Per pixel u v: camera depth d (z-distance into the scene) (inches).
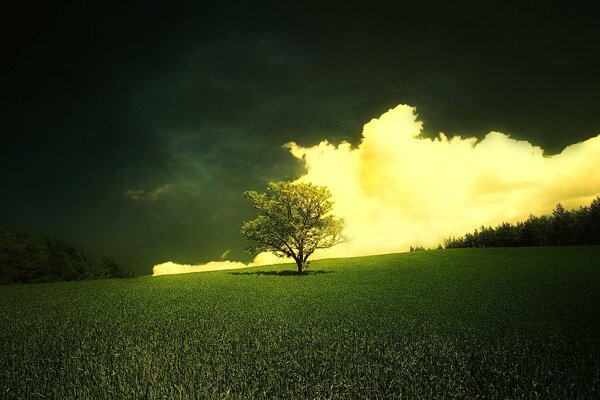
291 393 277.4
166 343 456.8
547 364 354.3
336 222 1708.9
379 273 1663.4
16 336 521.7
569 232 3127.5
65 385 303.7
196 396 274.2
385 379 308.2
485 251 2410.2
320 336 493.7
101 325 602.9
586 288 1061.8
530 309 750.5
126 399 272.1
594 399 267.9
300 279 1498.5
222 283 1418.6
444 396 271.1
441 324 589.6
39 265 2411.4
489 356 386.0
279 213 1736.0
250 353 400.5
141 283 1526.8
